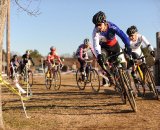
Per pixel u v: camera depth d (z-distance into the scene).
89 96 11.11
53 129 6.83
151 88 9.91
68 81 19.52
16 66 18.33
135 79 10.10
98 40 8.08
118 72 8.16
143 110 8.41
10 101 10.58
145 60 10.09
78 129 6.76
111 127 6.82
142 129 6.61
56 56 15.34
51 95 11.91
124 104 9.11
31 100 10.65
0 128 6.73
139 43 10.05
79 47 13.95
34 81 19.62
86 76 13.71
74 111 8.48
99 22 8.07
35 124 7.25
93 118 7.67
